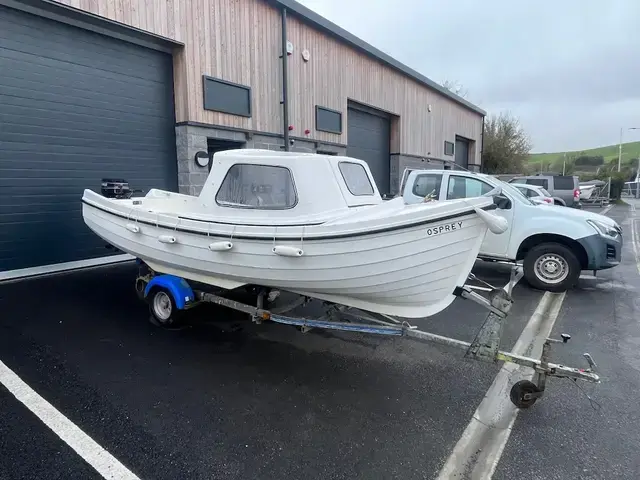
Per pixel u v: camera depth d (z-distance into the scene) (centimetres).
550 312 502
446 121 1928
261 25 918
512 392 285
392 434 258
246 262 346
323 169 359
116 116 712
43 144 625
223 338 406
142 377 323
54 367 335
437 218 285
